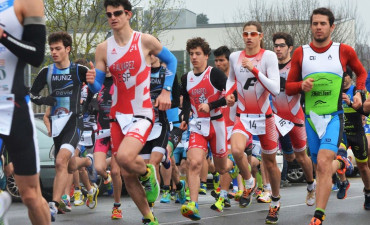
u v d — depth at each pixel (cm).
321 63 908
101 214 1144
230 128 1270
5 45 537
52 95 1073
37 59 557
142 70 818
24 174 564
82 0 2653
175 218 1063
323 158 868
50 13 2666
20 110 558
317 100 906
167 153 1269
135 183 829
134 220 1052
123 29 815
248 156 1332
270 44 4322
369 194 1108
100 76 835
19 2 555
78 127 1066
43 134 1382
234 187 1361
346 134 1108
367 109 984
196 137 1020
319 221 845
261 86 985
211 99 1055
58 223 1010
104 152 1132
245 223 988
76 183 1318
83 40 2745
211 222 1002
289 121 1105
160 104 839
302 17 4344
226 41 4888
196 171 978
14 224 980
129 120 819
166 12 3005
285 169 1841
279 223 973
